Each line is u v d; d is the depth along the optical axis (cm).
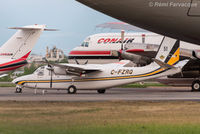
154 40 10856
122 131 3142
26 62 7744
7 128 3177
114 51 10569
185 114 4253
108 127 3300
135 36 11119
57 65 8456
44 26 7794
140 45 10469
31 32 7712
